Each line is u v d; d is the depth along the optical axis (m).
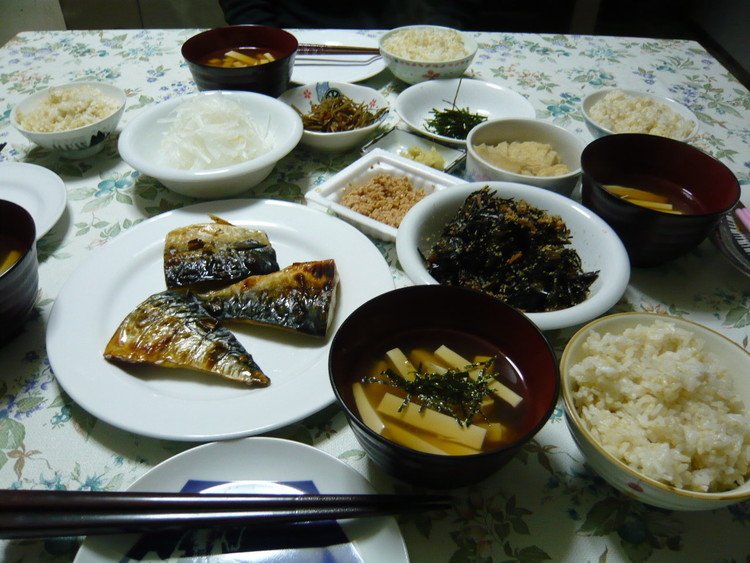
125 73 0.79
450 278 0.47
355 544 0.34
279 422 0.38
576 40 0.89
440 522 0.37
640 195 0.53
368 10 1.13
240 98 0.64
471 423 0.38
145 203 0.59
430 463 0.31
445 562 0.35
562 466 0.39
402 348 0.41
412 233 0.47
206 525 0.33
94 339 0.44
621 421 0.36
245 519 0.33
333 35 0.87
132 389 0.41
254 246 0.50
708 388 0.36
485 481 0.38
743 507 0.37
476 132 0.58
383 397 0.39
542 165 0.56
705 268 0.52
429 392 0.39
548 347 0.37
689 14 1.59
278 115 0.63
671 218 0.46
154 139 0.61
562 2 1.40
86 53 0.84
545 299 0.45
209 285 0.49
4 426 0.40
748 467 0.34
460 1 1.00
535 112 0.69
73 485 0.38
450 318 0.42
